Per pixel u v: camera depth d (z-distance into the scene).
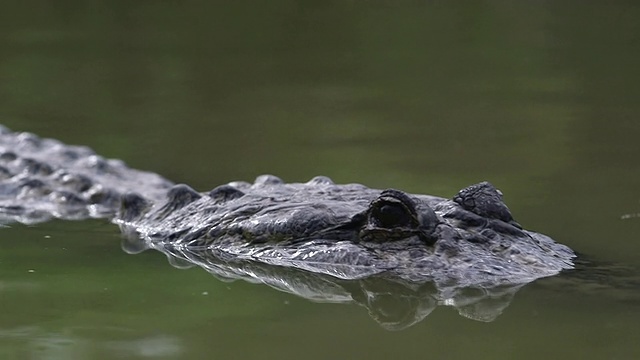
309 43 53.25
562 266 19.84
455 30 55.62
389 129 36.22
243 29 56.62
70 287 19.83
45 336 16.67
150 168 31.62
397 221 20.56
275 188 23.81
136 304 18.59
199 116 39.19
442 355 15.48
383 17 59.38
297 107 40.09
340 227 21.19
